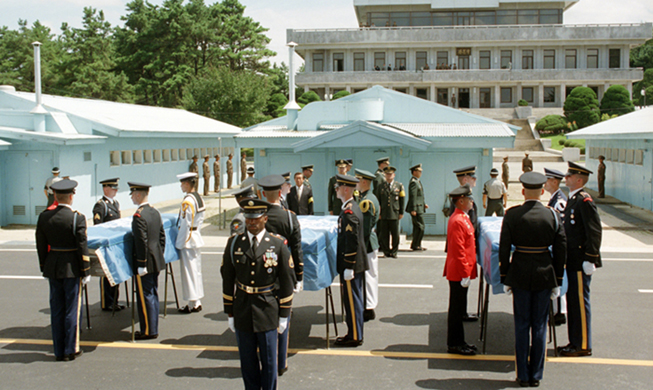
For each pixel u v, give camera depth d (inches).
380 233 509.7
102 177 811.4
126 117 930.1
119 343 297.7
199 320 335.6
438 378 246.4
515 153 1740.9
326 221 333.1
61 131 739.4
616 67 2288.4
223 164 1258.0
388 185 504.7
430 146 615.5
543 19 2404.0
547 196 935.0
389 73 2306.8
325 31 2336.4
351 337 287.9
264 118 2097.7
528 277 232.5
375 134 587.2
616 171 925.8
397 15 2458.2
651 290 387.5
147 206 302.7
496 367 258.5
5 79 2449.6
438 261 491.5
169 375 254.1
